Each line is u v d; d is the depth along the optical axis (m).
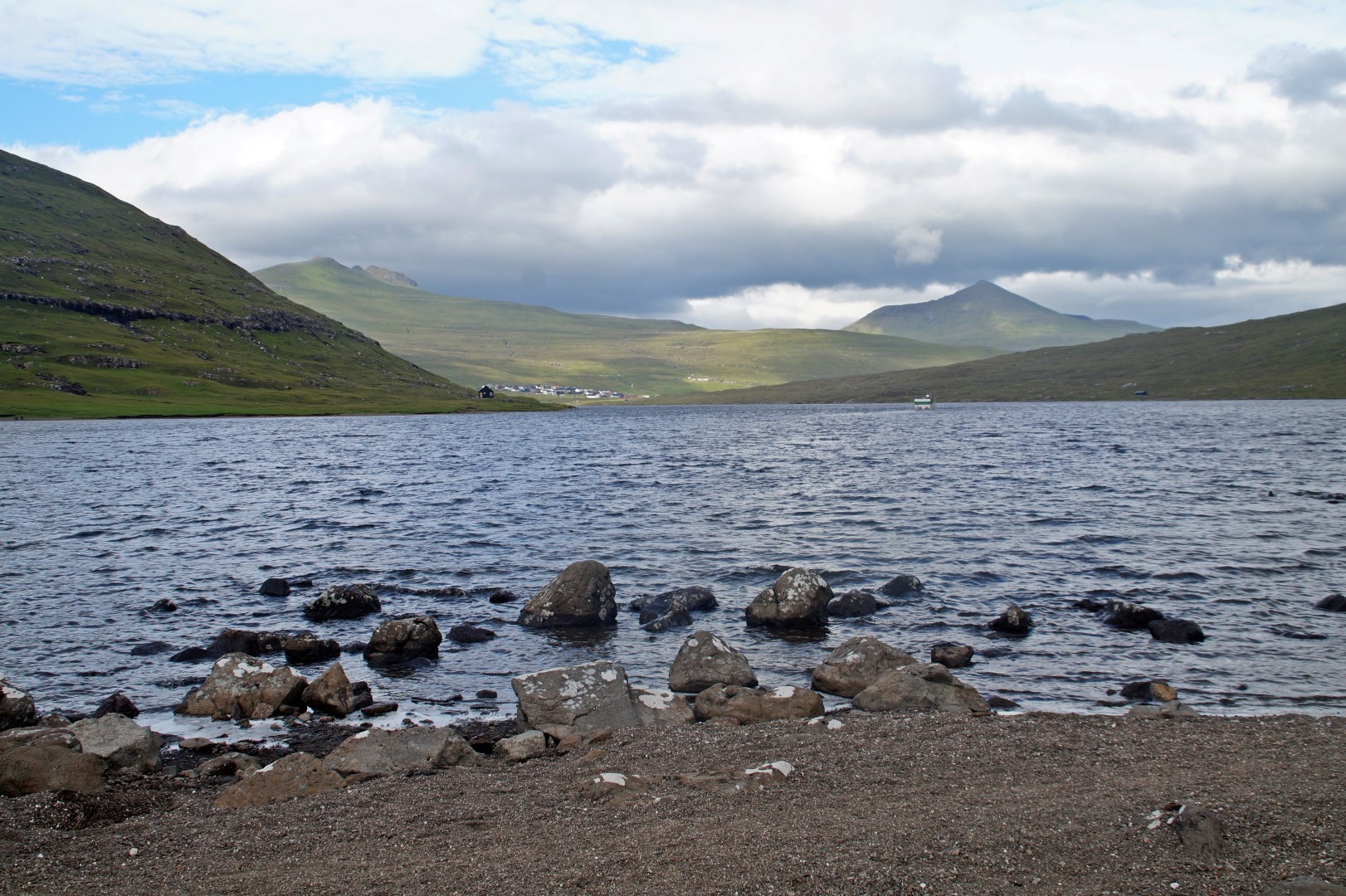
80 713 18.81
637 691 17.67
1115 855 9.48
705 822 10.85
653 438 130.38
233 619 26.94
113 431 140.38
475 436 135.88
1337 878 8.79
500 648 23.91
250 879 9.70
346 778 13.49
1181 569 31.89
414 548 38.19
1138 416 190.75
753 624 25.98
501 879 9.41
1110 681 20.08
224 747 16.55
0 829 11.23
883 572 32.19
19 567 34.47
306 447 107.88
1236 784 11.61
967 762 13.12
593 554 36.38
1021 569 32.41
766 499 53.12
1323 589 28.81
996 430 143.25
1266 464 73.12
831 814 11.00
